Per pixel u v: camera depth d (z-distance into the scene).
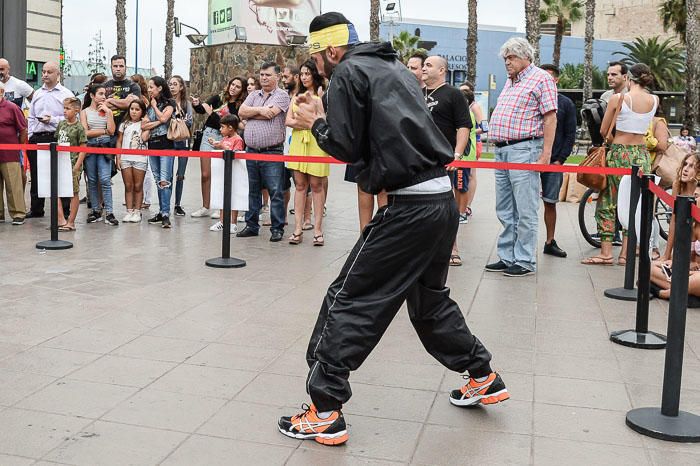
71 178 8.62
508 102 7.38
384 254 3.63
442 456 3.59
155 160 9.77
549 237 8.59
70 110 9.37
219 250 8.33
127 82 10.47
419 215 3.61
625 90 8.30
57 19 20.70
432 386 4.45
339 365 3.66
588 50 40.19
